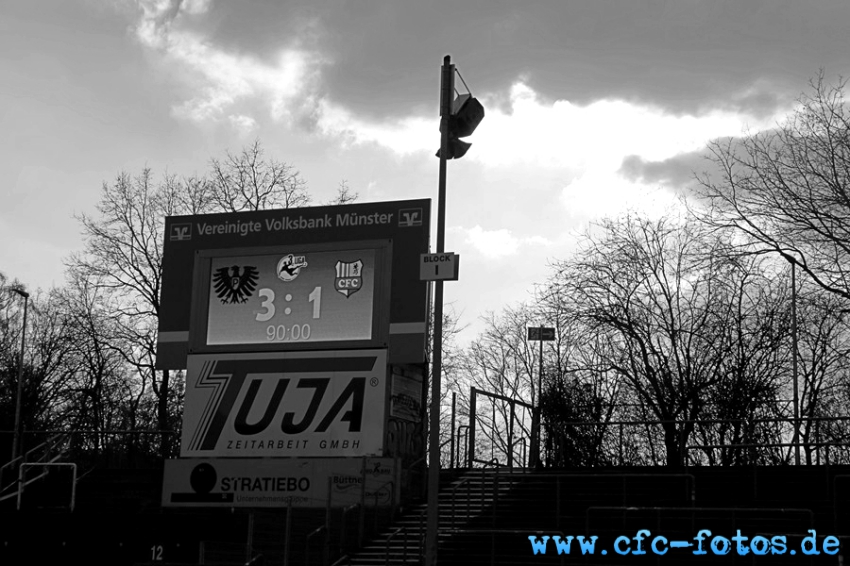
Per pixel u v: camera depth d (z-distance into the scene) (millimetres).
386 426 26781
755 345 37281
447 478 29125
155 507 29500
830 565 20328
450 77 18375
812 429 37125
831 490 24391
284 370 27656
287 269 28203
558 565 21859
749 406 36156
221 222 28953
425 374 29359
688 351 37750
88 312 48906
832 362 35750
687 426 35750
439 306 17969
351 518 26188
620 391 40594
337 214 28031
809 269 31703
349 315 27500
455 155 18344
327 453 26875
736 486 25312
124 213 47281
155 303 46656
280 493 26844
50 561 28141
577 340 39625
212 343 28359
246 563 22516
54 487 30922
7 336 55344
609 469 27656
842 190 30453
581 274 39406
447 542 23656
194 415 28047
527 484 27266
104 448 41750
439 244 18047
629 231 39844
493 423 53719
